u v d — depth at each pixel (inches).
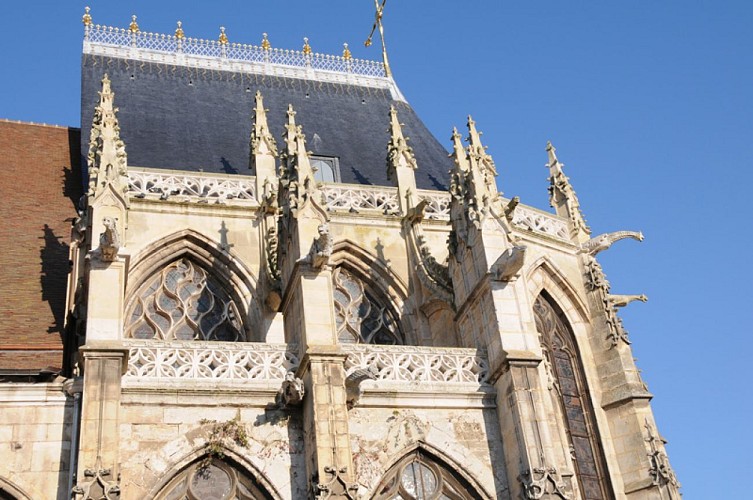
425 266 1403.8
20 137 1605.6
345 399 1046.4
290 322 1152.8
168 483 994.1
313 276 1122.7
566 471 1155.9
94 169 1160.8
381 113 1915.6
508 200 1519.4
